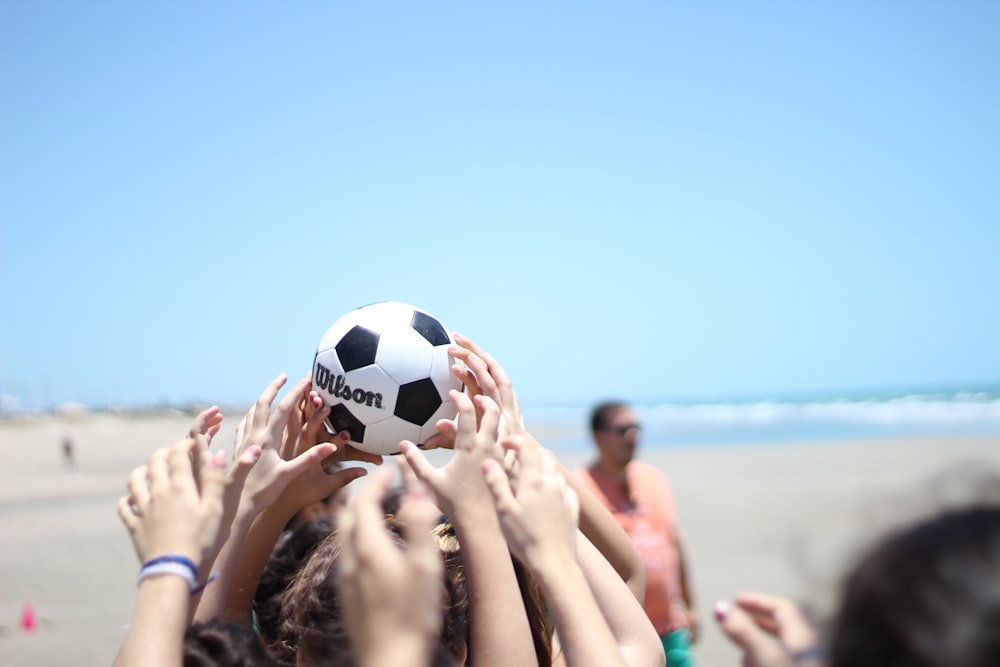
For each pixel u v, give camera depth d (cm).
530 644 177
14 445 5147
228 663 153
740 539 1088
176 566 151
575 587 149
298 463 205
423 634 103
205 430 170
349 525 109
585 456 2631
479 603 177
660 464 2431
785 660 104
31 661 610
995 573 88
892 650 92
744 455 2672
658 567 451
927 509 100
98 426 8612
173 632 145
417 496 112
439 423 206
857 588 96
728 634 111
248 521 200
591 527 242
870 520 103
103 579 911
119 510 163
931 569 91
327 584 179
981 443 2805
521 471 162
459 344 269
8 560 1041
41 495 1945
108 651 632
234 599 213
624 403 484
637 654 195
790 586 826
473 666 175
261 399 213
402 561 105
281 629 191
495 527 182
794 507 1377
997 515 94
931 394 9625
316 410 275
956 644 86
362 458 284
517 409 223
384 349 274
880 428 4112
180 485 159
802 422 5016
